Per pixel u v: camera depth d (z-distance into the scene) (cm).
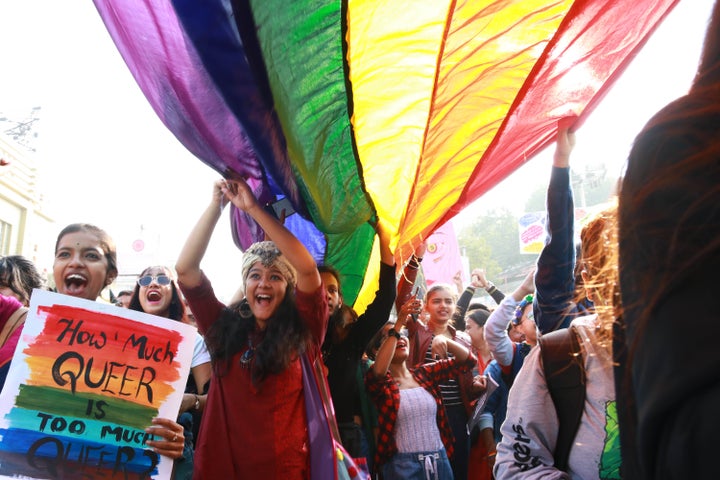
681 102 68
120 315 284
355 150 300
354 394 392
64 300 276
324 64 232
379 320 387
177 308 441
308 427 286
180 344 290
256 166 278
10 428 254
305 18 203
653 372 59
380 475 454
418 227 433
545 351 190
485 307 723
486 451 530
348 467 289
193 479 286
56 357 268
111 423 268
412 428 462
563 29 280
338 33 223
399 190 364
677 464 56
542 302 292
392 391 456
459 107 314
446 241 744
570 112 338
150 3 193
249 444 279
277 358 284
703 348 55
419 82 278
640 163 67
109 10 202
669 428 58
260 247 317
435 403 484
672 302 59
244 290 310
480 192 437
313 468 280
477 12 245
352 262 464
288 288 308
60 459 255
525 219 1080
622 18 292
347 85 249
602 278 86
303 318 308
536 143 400
